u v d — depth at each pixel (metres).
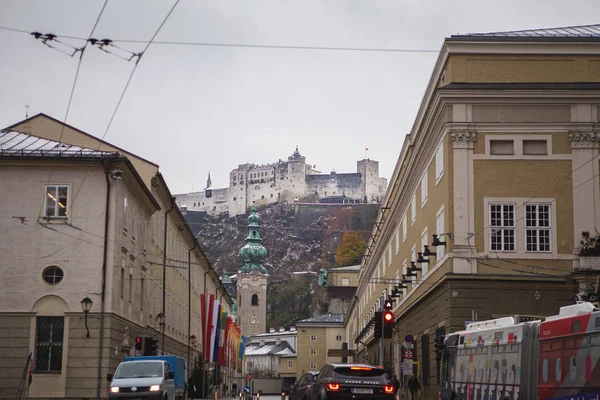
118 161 44.16
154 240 57.94
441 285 38.91
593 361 18.47
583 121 38.09
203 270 92.69
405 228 57.44
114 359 43.59
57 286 43.16
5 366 42.28
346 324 140.00
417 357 48.81
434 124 41.50
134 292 49.75
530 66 39.41
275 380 159.38
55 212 43.97
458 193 38.00
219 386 79.75
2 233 43.66
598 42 39.34
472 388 26.70
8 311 42.75
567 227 37.69
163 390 32.97
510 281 37.00
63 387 42.00
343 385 26.61
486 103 38.44
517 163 38.12
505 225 37.81
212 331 61.34
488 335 25.64
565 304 37.03
